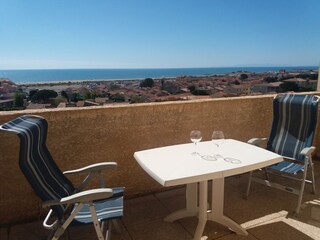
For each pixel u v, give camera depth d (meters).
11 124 1.74
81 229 2.41
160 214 2.67
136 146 2.92
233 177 3.57
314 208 2.76
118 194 2.13
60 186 1.98
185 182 1.74
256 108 3.66
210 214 2.38
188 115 3.17
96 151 2.73
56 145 2.54
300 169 2.71
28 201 2.51
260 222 2.51
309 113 2.97
